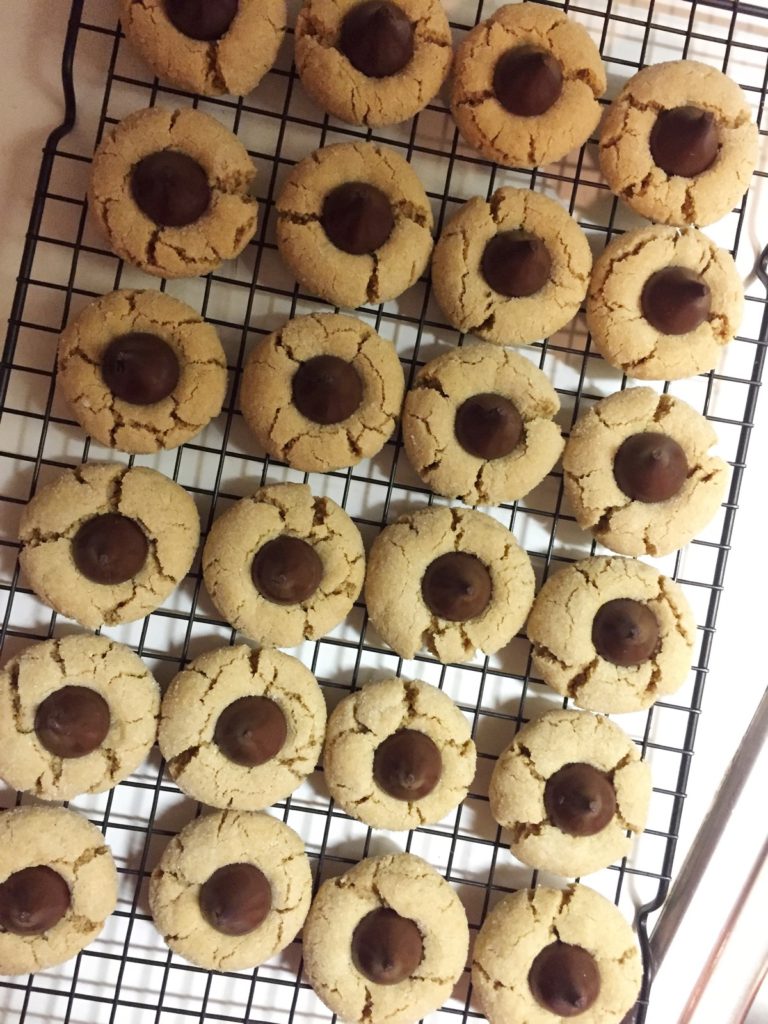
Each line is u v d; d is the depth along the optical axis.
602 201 0.29
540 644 0.27
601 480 0.27
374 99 0.25
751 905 0.30
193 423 0.26
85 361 0.25
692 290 0.26
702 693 0.29
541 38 0.26
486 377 0.27
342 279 0.26
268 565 0.25
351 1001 0.26
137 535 0.25
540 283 0.26
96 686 0.26
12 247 0.27
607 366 0.29
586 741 0.27
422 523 0.27
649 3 0.29
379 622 0.27
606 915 0.27
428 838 0.29
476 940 0.27
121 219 0.25
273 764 0.26
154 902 0.26
